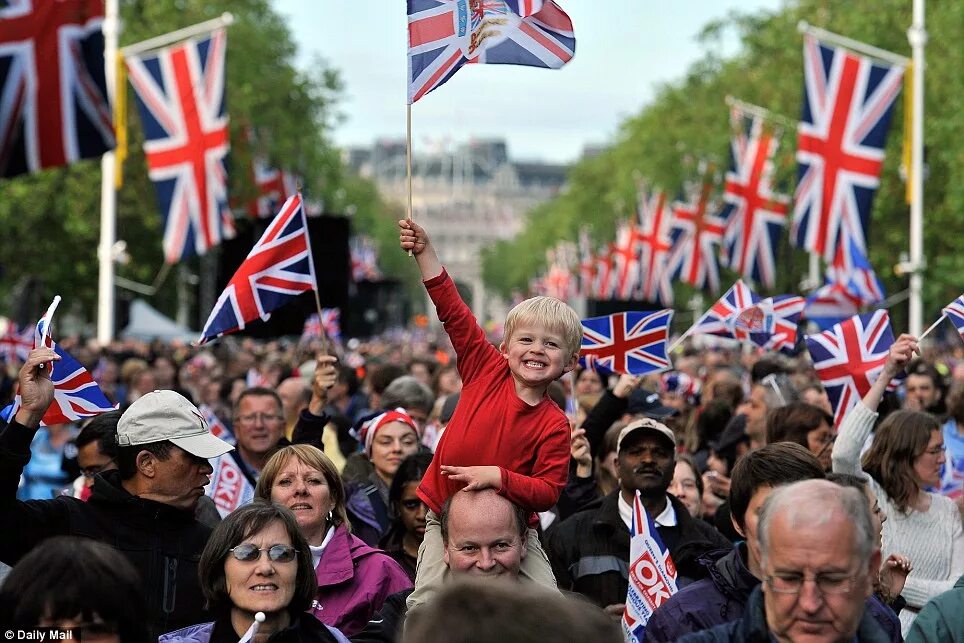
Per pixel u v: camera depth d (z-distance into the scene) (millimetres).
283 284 31594
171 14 167750
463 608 10891
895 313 153625
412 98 23938
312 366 56281
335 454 41375
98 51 50781
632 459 27453
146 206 159750
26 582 14203
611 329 36344
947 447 39250
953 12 132625
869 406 24844
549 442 20094
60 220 158375
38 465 44594
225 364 85312
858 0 151625
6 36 49969
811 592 14875
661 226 162000
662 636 19734
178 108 91438
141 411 23062
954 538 26922
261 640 19281
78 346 102562
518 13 24750
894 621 19156
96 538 22484
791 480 20062
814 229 93000
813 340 36188
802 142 93125
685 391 64000
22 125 50344
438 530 20609
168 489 22859
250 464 34188
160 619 22469
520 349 20016
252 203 153750
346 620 23656
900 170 142750
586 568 27297
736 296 45562
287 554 19344
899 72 91812
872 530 15180
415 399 41719
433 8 24141
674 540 27656
